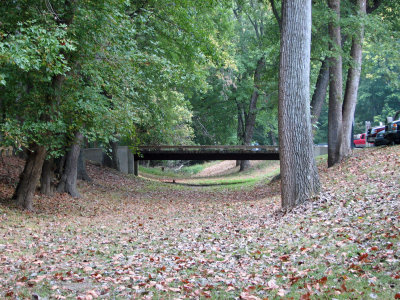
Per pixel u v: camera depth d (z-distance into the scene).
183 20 17.03
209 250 8.41
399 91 57.09
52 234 10.59
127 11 17.84
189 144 32.56
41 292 5.62
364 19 17.75
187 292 5.61
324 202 11.23
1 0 11.79
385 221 7.99
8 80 11.92
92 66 13.14
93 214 15.44
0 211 12.59
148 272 6.77
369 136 24.89
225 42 22.72
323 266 6.22
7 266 6.96
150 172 41.75
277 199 15.98
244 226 11.13
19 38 9.67
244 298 5.12
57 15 11.65
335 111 19.19
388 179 12.47
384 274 5.43
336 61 19.03
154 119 20.78
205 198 22.16
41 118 12.80
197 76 18.83
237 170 42.12
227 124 42.19
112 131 14.42
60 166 18.62
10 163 19.30
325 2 19.36
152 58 14.35
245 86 34.38
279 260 6.99
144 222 13.61
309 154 12.15
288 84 12.20
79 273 6.74
